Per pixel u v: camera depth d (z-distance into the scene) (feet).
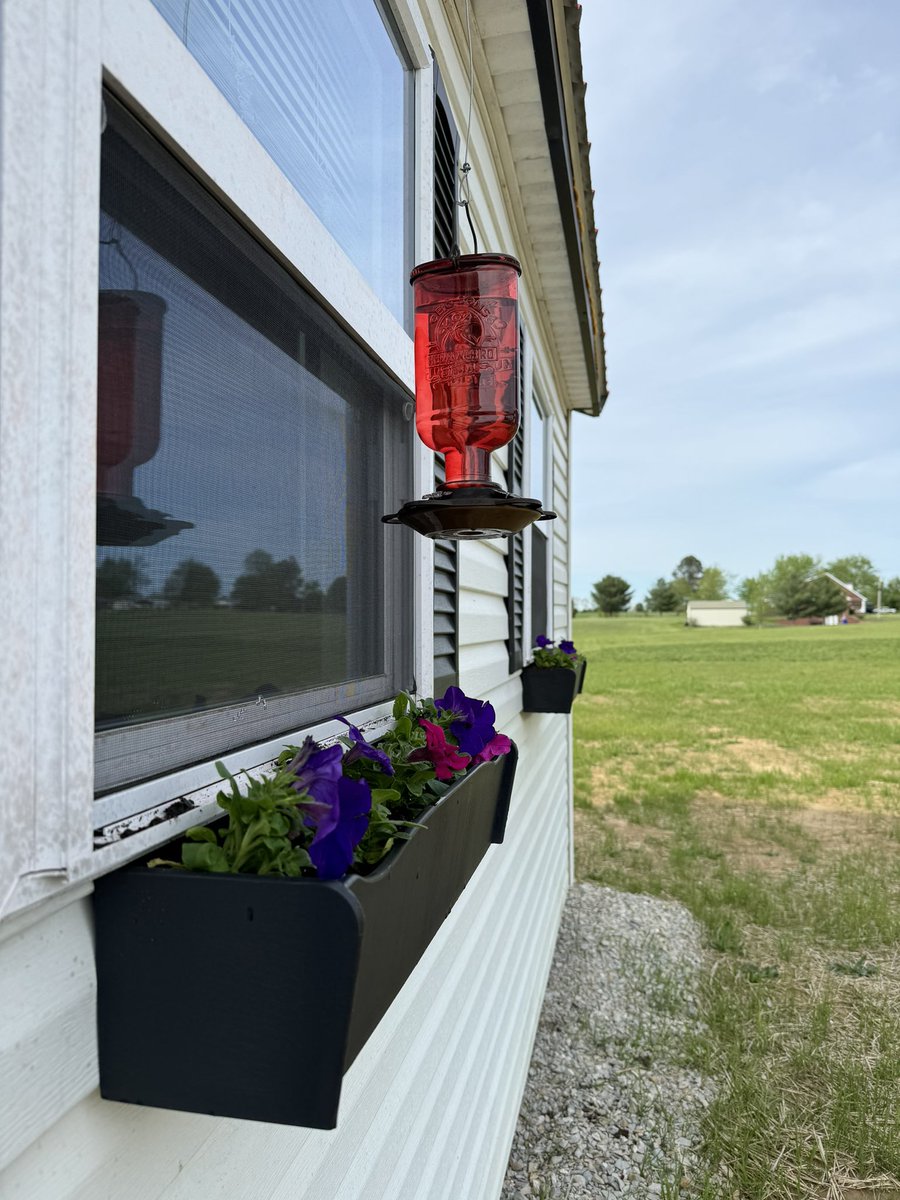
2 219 1.37
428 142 4.95
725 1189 8.54
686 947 15.14
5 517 1.38
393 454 4.30
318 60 3.45
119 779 1.88
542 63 6.75
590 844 23.38
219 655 2.40
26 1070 1.50
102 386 1.83
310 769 1.98
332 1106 1.62
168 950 1.67
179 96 2.03
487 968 7.64
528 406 11.17
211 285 2.33
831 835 24.70
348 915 1.59
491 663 8.41
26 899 1.43
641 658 110.52
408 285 4.81
